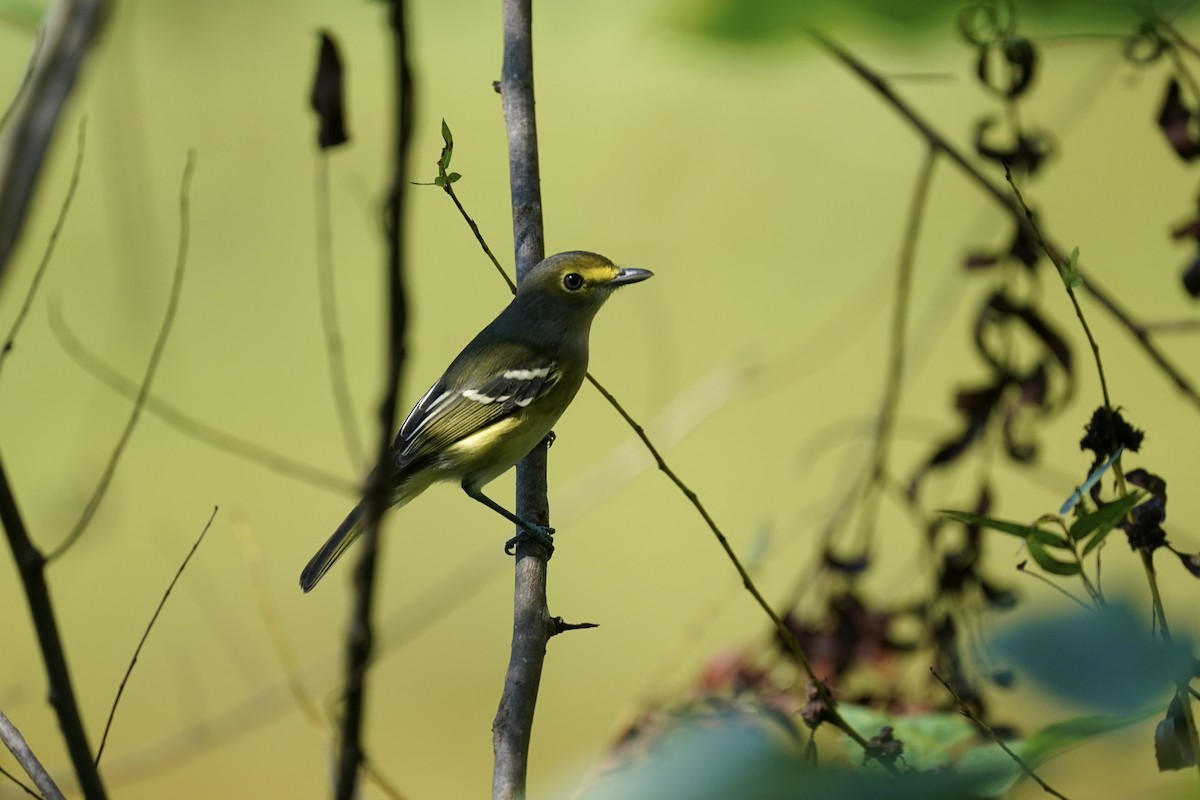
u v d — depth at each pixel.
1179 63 7.35
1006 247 8.62
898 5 5.88
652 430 10.30
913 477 8.59
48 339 17.98
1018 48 7.89
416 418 9.10
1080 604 2.46
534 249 7.04
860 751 5.39
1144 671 2.31
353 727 3.48
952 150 8.31
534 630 6.03
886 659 7.73
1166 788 3.66
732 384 10.32
